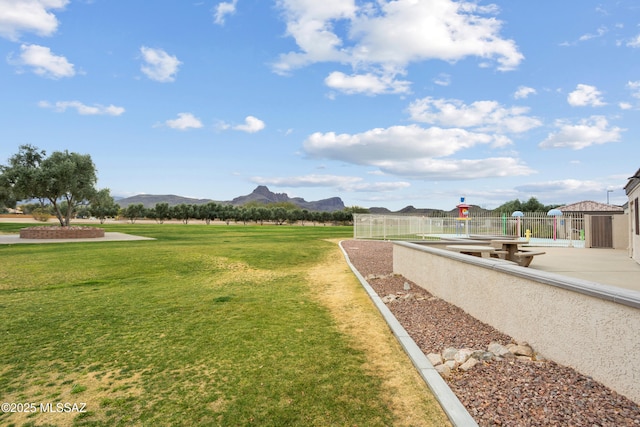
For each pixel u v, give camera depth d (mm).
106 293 8445
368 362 4277
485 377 3660
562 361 3746
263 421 3045
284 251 17125
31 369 4195
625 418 2764
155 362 4352
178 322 6008
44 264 12602
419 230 31891
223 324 5871
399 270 10469
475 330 5145
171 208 77188
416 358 4203
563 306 3738
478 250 10047
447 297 6875
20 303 7434
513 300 4660
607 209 29781
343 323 5883
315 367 4137
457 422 2859
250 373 3992
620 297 3018
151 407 3303
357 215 27516
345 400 3383
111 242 21672
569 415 2871
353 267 12188
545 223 24000
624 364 3031
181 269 12133
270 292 8461
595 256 13141
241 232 35250
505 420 2879
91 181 28984
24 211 103375
